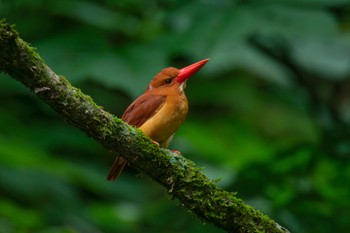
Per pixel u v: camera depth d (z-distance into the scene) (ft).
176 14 38.19
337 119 43.68
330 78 43.09
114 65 35.50
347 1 38.17
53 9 39.73
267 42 42.42
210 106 46.03
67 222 40.52
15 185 40.01
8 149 37.60
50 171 39.27
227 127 42.19
